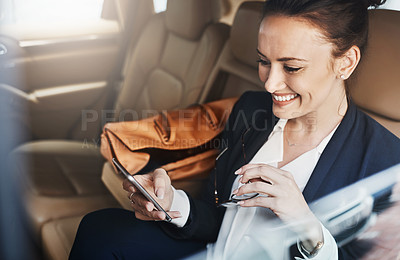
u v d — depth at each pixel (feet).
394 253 2.68
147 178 2.98
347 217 2.75
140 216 2.98
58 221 4.04
